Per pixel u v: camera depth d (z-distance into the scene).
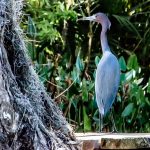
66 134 5.96
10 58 5.77
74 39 16.98
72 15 15.77
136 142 6.14
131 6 17.72
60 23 16.66
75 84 12.16
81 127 11.94
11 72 5.59
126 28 17.66
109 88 9.70
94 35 17.39
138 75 13.52
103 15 10.48
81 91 12.10
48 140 5.62
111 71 9.73
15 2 5.91
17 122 5.37
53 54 16.27
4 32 5.72
